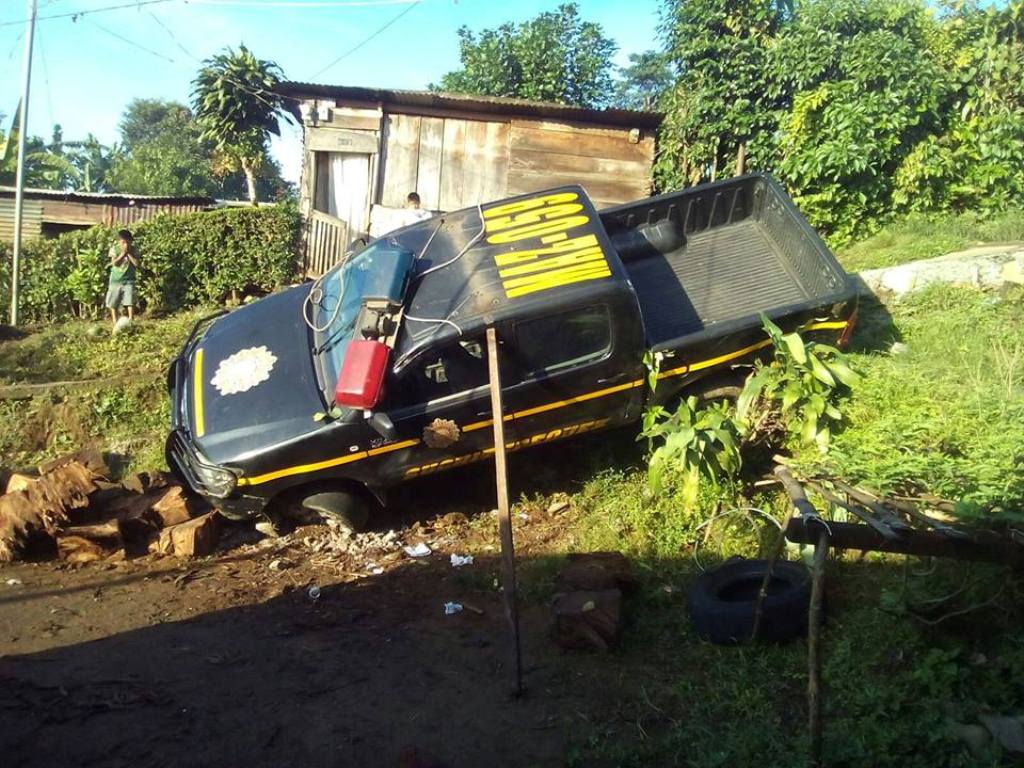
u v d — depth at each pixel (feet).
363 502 22.43
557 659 16.94
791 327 22.79
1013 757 12.32
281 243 42.93
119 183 110.01
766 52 40.27
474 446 21.74
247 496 20.99
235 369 22.48
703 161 42.83
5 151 41.73
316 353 22.53
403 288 21.47
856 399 22.50
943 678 13.98
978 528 13.32
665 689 15.66
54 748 13.53
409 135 44.50
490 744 14.11
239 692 15.55
